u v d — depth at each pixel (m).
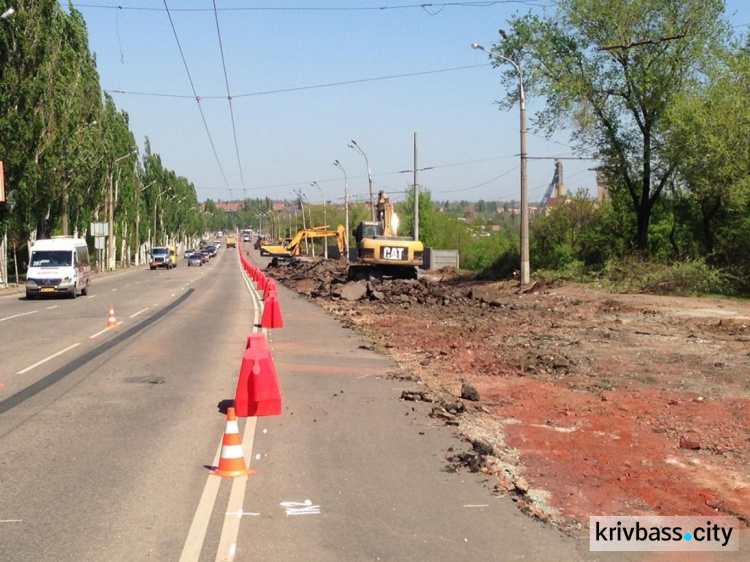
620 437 9.56
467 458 8.20
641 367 14.59
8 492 7.20
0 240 47.00
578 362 15.34
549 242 44.38
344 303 32.19
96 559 5.61
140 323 23.91
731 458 8.69
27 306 32.72
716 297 29.58
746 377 13.36
